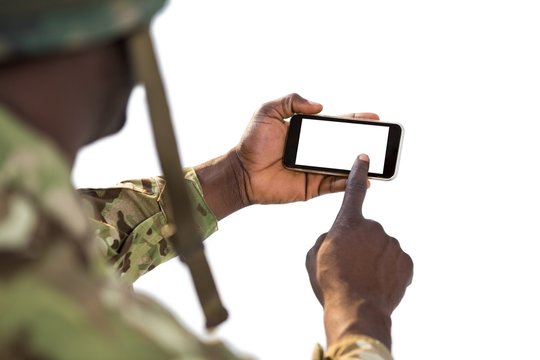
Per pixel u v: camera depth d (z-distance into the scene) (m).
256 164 2.25
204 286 1.42
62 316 0.97
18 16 1.00
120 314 0.99
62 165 1.03
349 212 1.79
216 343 1.08
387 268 1.68
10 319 0.96
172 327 1.02
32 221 0.99
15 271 0.97
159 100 1.21
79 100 1.10
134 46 1.13
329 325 1.57
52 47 1.02
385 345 1.53
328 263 1.66
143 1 1.07
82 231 1.03
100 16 1.04
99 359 0.96
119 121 1.21
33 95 1.06
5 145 1.00
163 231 2.07
